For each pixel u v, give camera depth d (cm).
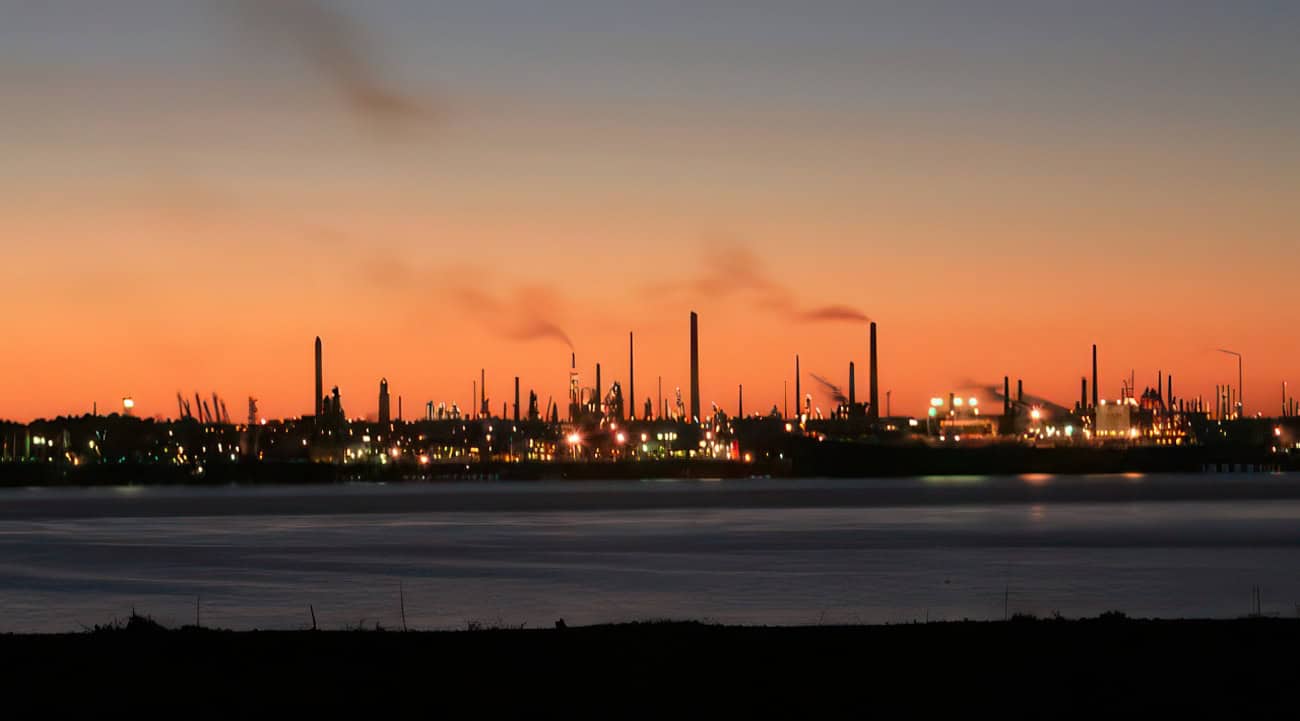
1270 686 4731
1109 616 6203
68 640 5659
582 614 9162
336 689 4788
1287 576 11825
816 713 4475
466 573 12712
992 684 4816
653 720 4409
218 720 4416
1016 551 15175
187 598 10625
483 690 4766
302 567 13688
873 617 8831
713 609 9438
